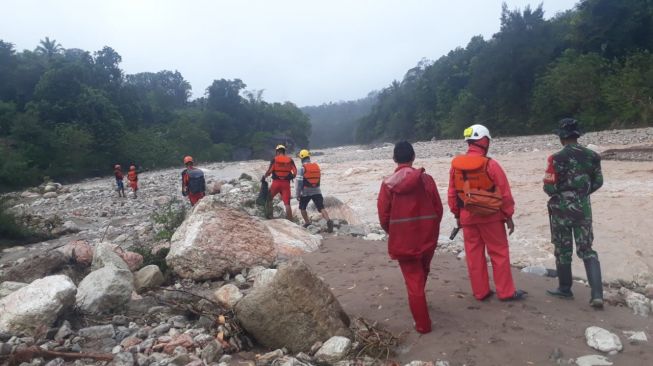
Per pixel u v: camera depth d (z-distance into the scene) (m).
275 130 102.44
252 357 4.36
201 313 5.09
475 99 59.34
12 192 34.94
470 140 5.21
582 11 46.16
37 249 11.06
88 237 12.12
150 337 4.71
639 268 7.02
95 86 63.69
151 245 8.84
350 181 20.50
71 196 23.44
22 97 53.75
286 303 4.44
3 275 6.57
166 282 6.83
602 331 4.24
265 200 10.66
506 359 3.97
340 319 4.60
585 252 5.04
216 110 91.50
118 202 19.78
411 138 91.19
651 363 3.82
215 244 6.98
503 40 54.59
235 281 6.78
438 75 86.69
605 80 41.34
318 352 4.20
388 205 4.50
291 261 4.62
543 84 48.19
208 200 7.63
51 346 4.44
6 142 43.38
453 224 10.43
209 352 4.26
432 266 6.75
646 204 10.59
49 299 4.86
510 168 19.08
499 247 5.11
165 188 25.38
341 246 8.26
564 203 5.09
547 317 4.69
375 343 4.29
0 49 54.72
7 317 4.76
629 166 16.28
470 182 5.06
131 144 54.88
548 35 52.81
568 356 3.97
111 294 5.50
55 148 45.22
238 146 87.62
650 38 42.41
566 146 5.14
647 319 4.76
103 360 4.25
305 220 10.07
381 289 5.77
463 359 4.02
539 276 6.36
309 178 9.82
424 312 4.49
